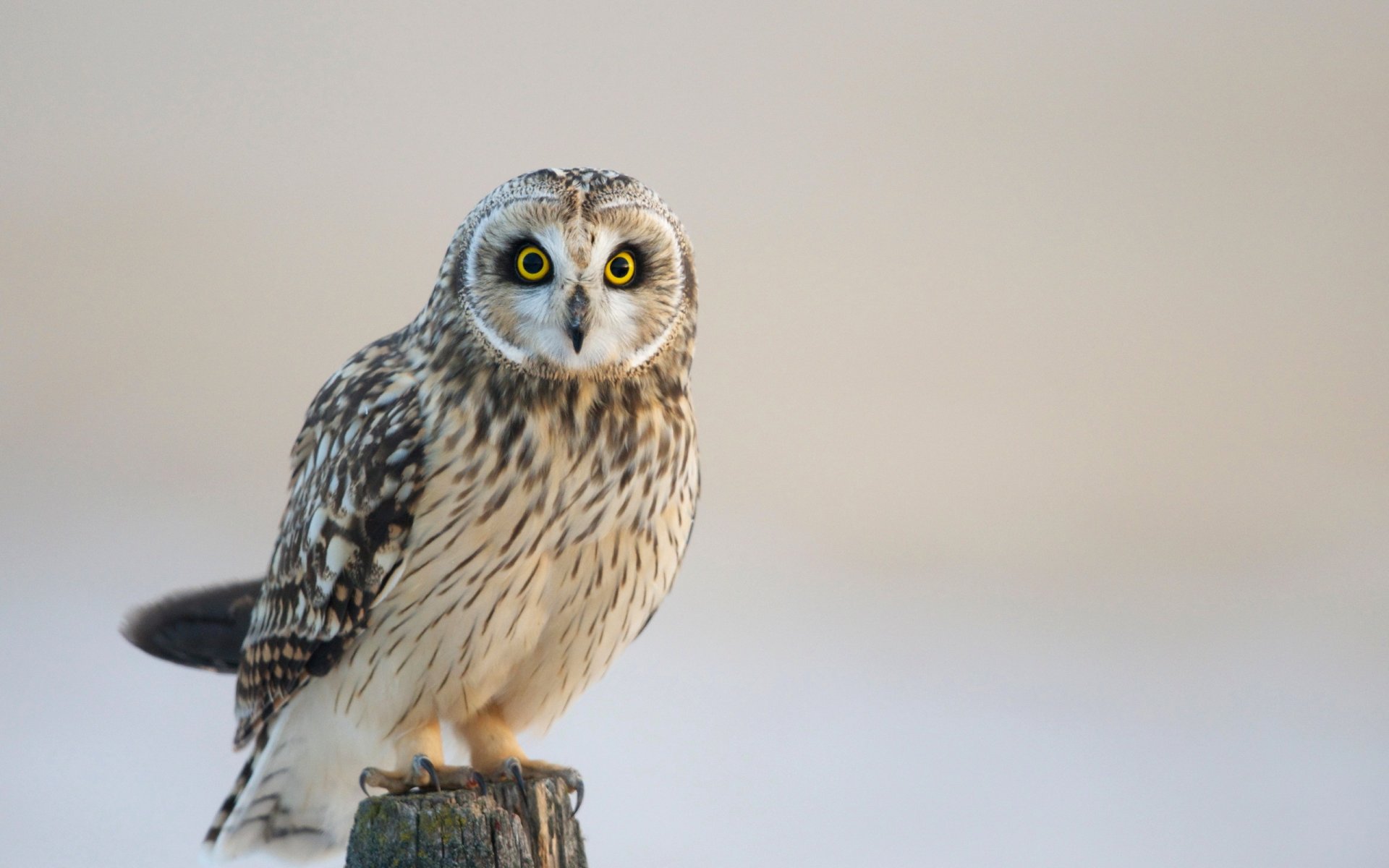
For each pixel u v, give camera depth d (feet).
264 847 26.48
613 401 26.13
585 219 26.07
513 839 25.71
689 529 26.32
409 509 26.11
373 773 26.09
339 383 26.35
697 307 26.30
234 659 26.55
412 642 26.16
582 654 26.30
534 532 26.11
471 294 26.13
